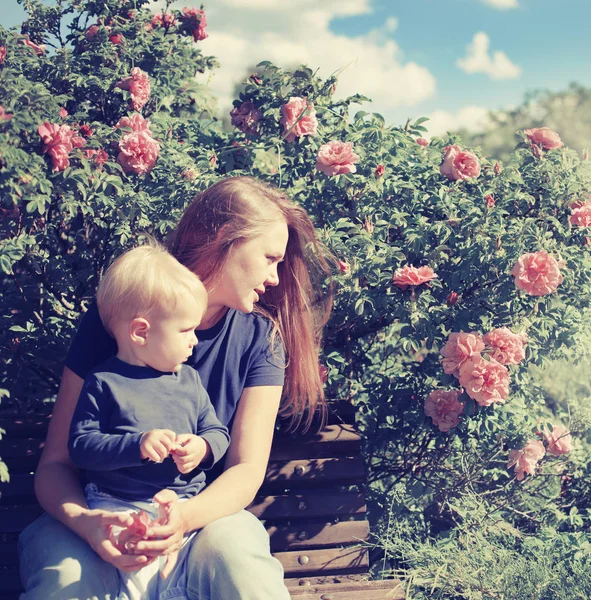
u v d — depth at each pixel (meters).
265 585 1.87
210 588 1.88
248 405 2.19
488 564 3.17
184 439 1.88
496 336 3.20
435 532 3.68
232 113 3.91
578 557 3.11
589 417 3.93
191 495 2.01
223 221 2.19
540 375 4.68
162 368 1.98
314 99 3.82
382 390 3.68
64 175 2.77
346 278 3.23
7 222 2.77
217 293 2.20
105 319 2.00
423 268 3.22
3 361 3.32
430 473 3.75
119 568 1.80
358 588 2.69
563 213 3.57
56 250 3.65
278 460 2.86
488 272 3.42
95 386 1.92
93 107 4.14
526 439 3.61
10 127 2.46
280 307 2.43
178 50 4.59
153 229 3.47
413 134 3.88
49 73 3.93
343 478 2.86
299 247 2.41
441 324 3.38
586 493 3.79
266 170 3.76
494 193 3.63
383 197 3.57
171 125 3.90
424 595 3.12
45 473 2.02
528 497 3.74
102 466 1.84
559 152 3.69
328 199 3.61
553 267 3.18
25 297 3.46
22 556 1.93
